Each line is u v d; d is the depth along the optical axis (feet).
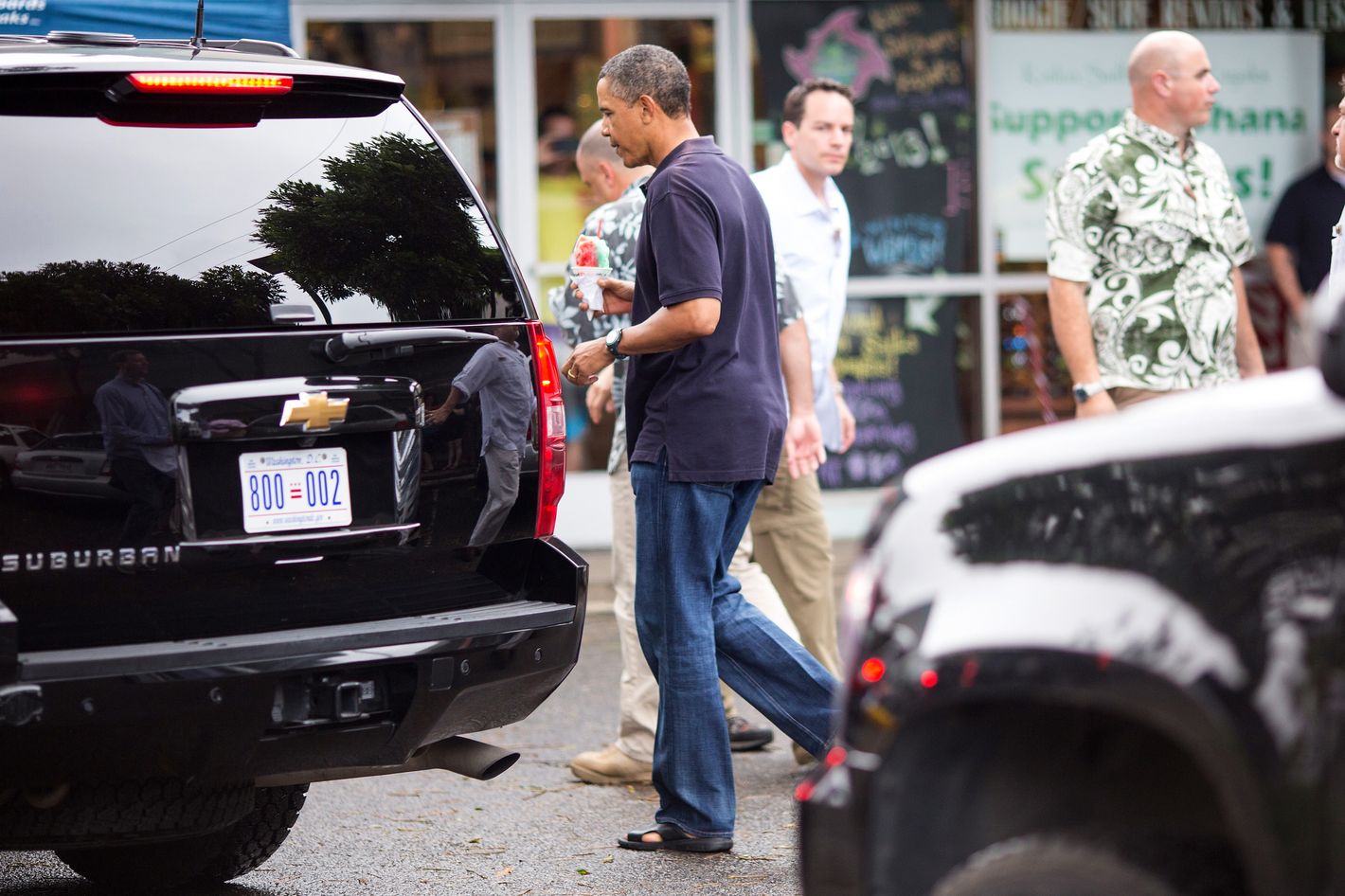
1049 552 17.11
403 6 64.80
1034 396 68.49
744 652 31.09
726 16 65.98
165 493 22.90
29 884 30.25
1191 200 37.83
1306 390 17.53
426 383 25.05
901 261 67.46
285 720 23.49
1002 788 17.69
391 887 29.45
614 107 30.99
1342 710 15.38
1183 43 37.65
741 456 30.04
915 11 67.00
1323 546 15.96
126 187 23.41
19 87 23.06
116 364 22.68
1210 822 17.37
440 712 24.66
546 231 66.08
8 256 22.39
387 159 25.77
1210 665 15.76
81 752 22.16
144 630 22.81
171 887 29.58
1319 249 66.69
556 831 32.81
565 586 26.25
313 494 23.99
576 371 30.22
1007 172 67.82
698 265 29.17
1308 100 69.21
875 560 18.40
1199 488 16.75
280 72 24.82
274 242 24.18
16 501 22.03
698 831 30.68
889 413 67.67
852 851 17.99
